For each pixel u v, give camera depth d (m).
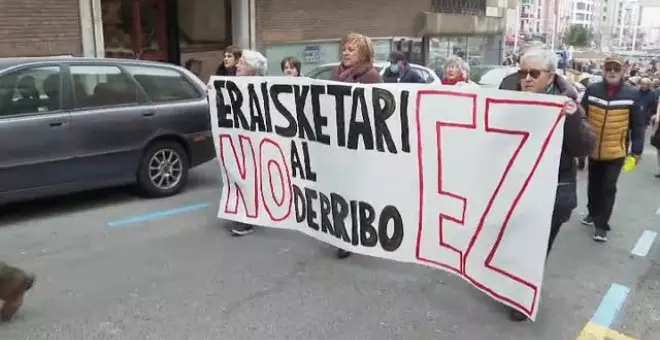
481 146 3.75
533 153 3.51
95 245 5.25
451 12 24.88
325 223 4.84
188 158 7.07
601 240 5.57
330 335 3.69
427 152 4.05
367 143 4.38
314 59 17.52
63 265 4.79
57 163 5.85
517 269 3.67
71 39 11.53
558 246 5.43
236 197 5.55
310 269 4.72
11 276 3.78
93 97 6.17
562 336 3.71
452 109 3.85
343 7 18.39
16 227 5.72
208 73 15.29
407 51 21.77
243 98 5.20
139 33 13.67
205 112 7.14
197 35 14.97
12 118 5.55
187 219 6.00
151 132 6.59
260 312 3.99
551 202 3.47
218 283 4.45
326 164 4.69
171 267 4.75
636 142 5.43
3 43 10.51
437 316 3.95
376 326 3.81
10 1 10.52
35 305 4.07
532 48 3.81
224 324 3.82
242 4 15.21
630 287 4.50
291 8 16.56
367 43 4.81
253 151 5.27
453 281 4.51
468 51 26.77
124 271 4.66
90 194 6.91
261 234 5.53
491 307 4.08
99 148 6.16
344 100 4.45
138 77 6.59
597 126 5.41
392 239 4.37
